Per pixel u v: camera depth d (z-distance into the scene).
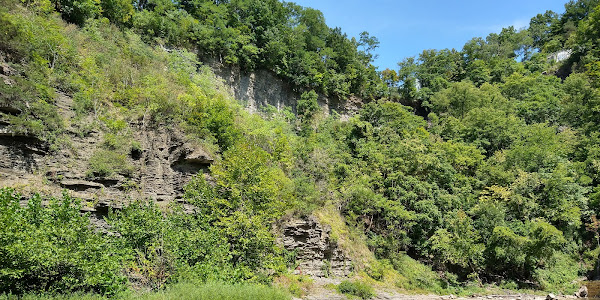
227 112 27.23
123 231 14.66
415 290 27.59
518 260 30.89
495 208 33.47
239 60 45.03
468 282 30.69
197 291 12.53
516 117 50.84
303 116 46.56
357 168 37.34
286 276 22.38
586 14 80.75
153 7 41.19
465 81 67.56
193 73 35.78
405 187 35.50
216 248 16.88
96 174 18.44
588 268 33.34
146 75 26.22
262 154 22.45
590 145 41.25
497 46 83.06
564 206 34.78
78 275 12.04
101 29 29.00
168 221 16.28
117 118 21.73
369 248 31.31
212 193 19.95
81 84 20.92
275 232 24.03
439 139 46.41
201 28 41.97
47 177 16.69
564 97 53.00
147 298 11.91
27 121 16.38
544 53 74.69
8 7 20.70
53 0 27.31
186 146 21.80
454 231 31.77
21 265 10.85
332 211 30.69
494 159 42.31
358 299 22.80
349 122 47.62
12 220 10.95
